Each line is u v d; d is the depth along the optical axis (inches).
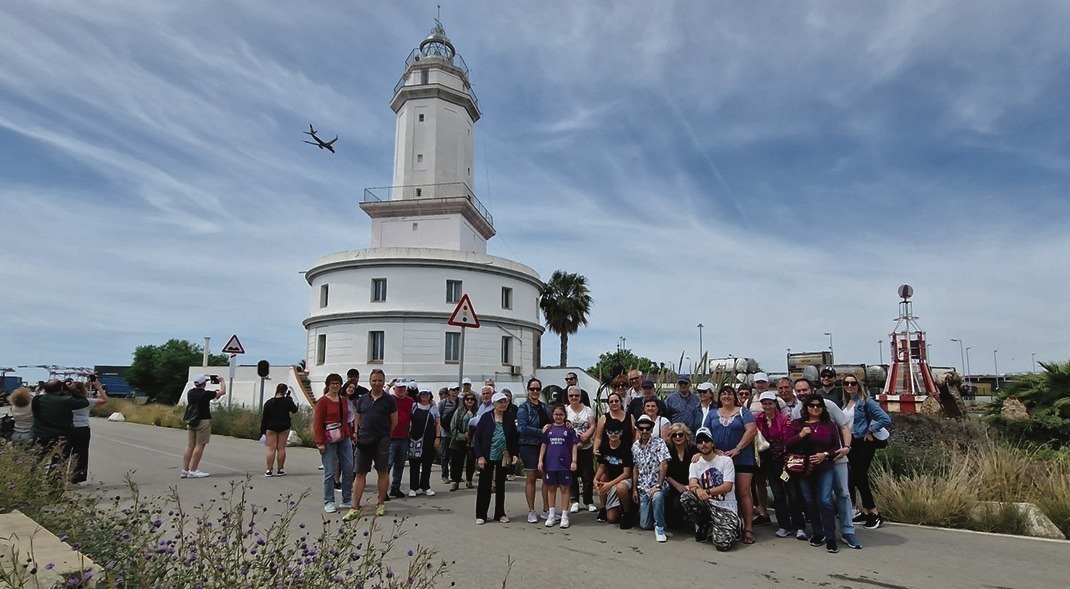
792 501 293.6
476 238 1497.3
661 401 352.5
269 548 226.5
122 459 542.9
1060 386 554.9
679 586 219.3
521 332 1344.7
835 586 220.5
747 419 301.4
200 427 437.1
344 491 353.4
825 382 335.3
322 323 1272.1
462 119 1457.9
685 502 286.5
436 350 1212.5
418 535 290.5
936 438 518.9
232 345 885.8
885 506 332.8
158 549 157.9
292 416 765.9
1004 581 225.5
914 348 880.9
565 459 318.0
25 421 388.2
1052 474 333.7
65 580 140.8
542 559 252.5
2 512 239.1
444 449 466.6
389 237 1389.0
